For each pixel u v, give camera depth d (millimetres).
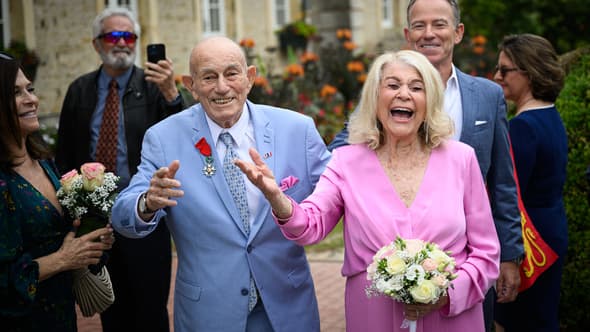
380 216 2855
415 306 2684
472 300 2805
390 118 2891
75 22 10570
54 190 3160
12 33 9695
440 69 3590
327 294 6137
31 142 3148
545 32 13430
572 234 4621
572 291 4648
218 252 3037
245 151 3137
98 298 3266
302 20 16344
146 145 3168
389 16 20234
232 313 3006
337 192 2984
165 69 4410
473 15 14023
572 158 4637
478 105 3496
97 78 4656
